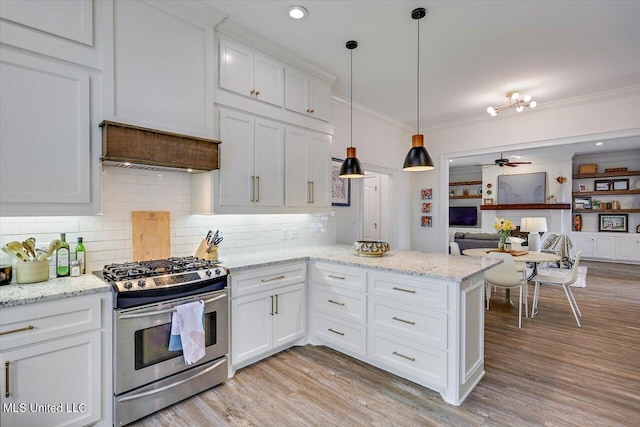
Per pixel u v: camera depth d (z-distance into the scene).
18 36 1.72
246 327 2.55
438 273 2.20
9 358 1.56
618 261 7.88
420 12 2.41
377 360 2.54
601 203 8.24
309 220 3.87
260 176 2.86
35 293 1.68
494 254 3.76
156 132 2.16
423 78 3.60
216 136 2.55
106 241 2.35
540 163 8.55
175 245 2.71
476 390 2.30
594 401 2.17
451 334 2.13
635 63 3.20
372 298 2.56
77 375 1.76
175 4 2.29
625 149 7.73
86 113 1.93
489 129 4.92
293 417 2.01
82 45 1.92
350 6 2.36
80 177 1.92
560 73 3.45
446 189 5.40
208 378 2.27
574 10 2.38
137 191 2.50
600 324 3.62
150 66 2.18
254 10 2.43
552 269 6.75
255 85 2.82
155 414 2.03
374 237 5.73
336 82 3.71
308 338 3.07
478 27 2.61
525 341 3.16
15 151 1.72
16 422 1.59
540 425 1.93
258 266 2.61
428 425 1.94
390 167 5.20
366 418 2.00
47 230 2.11
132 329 1.90
